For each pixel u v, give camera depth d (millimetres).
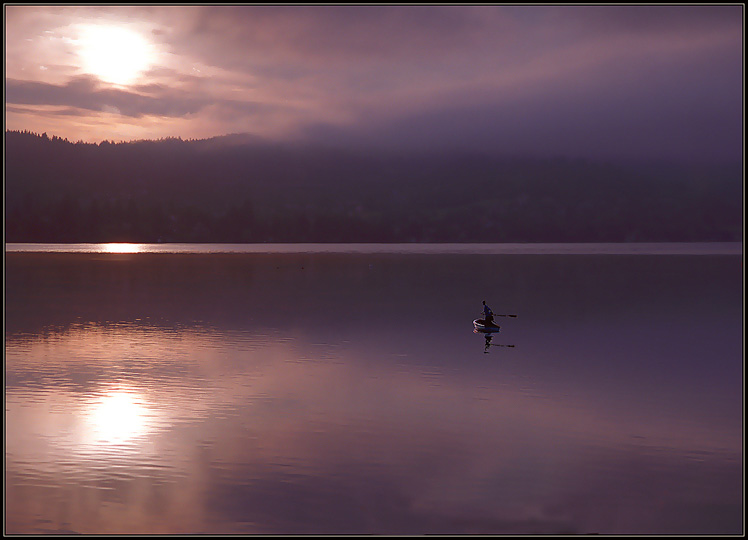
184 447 22359
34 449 22016
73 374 33281
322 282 100938
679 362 37344
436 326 52188
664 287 89438
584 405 27797
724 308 64312
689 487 19250
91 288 88500
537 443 22922
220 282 100750
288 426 24688
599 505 18094
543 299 73812
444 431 24188
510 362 37281
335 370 34812
